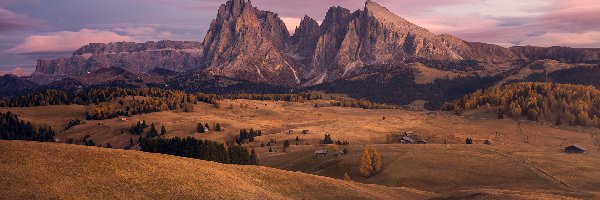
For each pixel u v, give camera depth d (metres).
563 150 173.38
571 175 130.38
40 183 50.72
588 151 169.50
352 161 168.12
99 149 68.94
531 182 126.56
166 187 58.44
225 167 77.94
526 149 174.50
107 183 55.19
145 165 64.31
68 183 52.44
